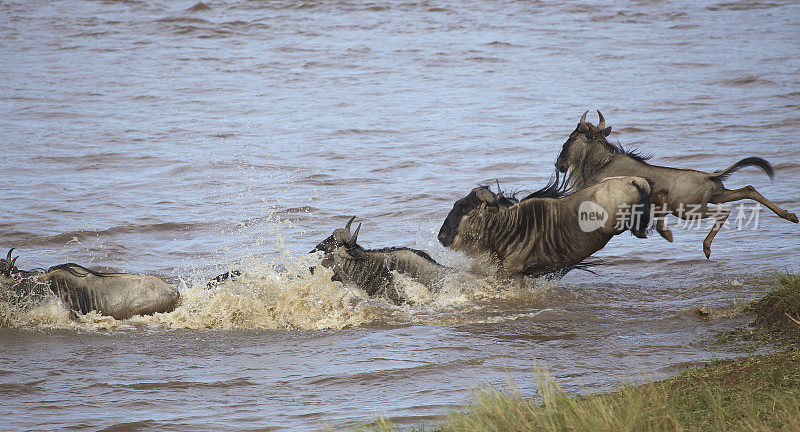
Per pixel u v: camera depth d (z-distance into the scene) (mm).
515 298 46000
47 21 186250
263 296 43750
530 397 30297
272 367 35906
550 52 155875
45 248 57594
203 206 69438
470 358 36344
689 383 30000
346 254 46750
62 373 35375
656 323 41094
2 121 105375
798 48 153375
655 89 123688
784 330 37188
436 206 68938
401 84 131750
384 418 29016
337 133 99750
